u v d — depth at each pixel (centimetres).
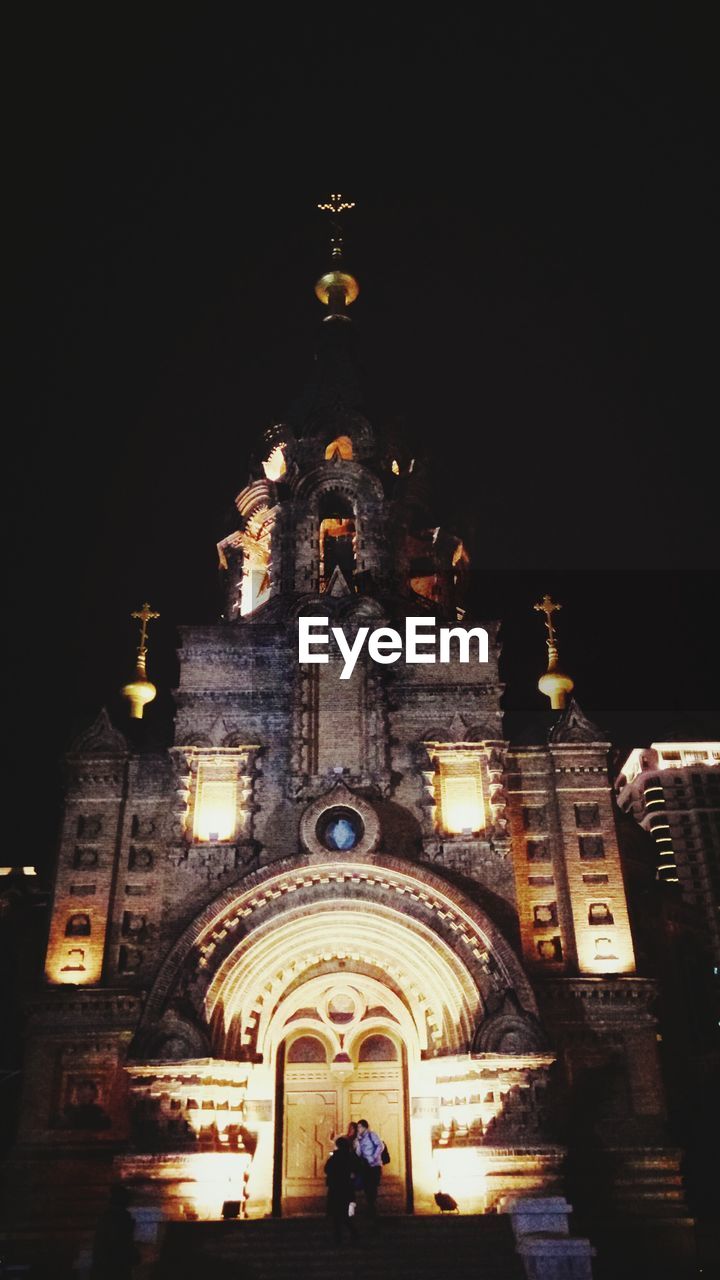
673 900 4847
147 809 3738
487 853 3512
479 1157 3062
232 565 4597
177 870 3478
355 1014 3503
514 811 3728
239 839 3522
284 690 3778
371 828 3450
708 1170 4059
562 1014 3375
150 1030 3161
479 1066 3150
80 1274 2619
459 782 3675
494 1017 3192
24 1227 3092
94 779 3775
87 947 3503
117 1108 3278
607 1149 3212
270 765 3659
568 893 3588
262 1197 3234
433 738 3712
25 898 4900
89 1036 3350
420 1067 3381
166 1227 2784
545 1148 3014
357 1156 2811
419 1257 2706
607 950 3509
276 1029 3472
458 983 3309
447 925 3356
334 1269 2659
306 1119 3372
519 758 3797
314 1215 3212
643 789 10788
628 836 4638
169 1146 3033
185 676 3794
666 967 4456
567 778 3766
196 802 3628
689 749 10844
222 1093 3172
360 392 4797
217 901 3334
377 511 4322
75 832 3688
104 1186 3162
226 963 3291
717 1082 4272
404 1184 3266
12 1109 4341
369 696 3731
